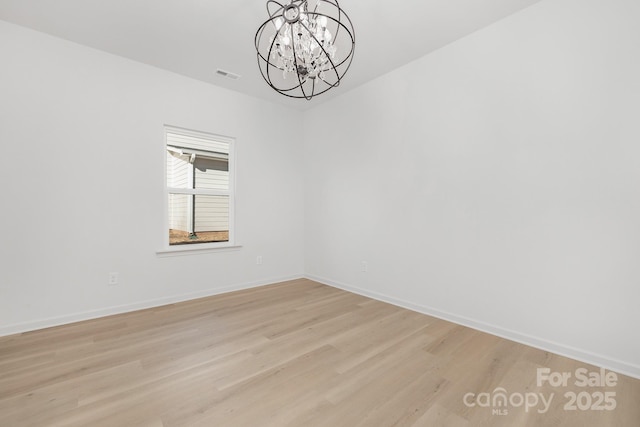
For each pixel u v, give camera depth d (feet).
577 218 6.53
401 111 10.06
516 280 7.47
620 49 5.98
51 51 8.26
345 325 8.51
